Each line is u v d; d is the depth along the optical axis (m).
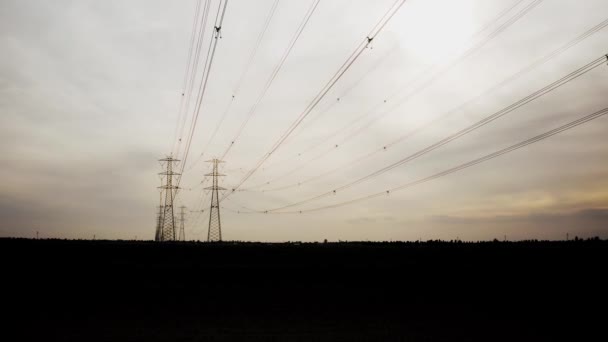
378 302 27.78
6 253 33.69
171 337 18.98
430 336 19.81
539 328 21.89
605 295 27.42
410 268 35.91
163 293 28.59
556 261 33.81
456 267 35.84
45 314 23.16
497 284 31.77
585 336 20.48
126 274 32.06
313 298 28.47
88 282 29.98
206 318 23.16
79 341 18.11
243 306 26.14
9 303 24.98
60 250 35.34
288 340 18.67
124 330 20.20
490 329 21.56
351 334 19.91
